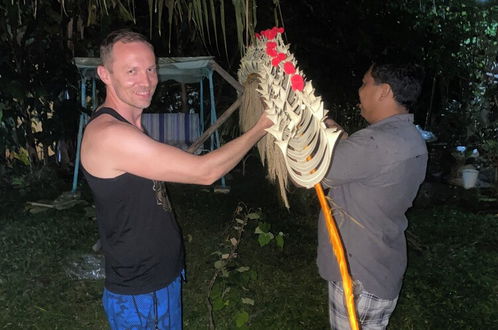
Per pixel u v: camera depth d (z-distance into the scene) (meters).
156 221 1.64
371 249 1.77
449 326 3.49
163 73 7.25
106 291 1.73
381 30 8.02
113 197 1.55
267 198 6.73
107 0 3.15
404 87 1.78
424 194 6.84
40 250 4.60
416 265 4.44
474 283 4.09
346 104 8.33
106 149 1.45
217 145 7.16
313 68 8.25
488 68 9.23
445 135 9.06
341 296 1.84
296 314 3.62
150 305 1.68
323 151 1.20
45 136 7.45
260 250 4.84
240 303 3.74
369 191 1.74
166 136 7.85
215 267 4.20
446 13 9.72
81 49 7.65
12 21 6.58
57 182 7.28
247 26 2.16
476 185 7.66
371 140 1.69
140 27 7.58
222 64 8.73
